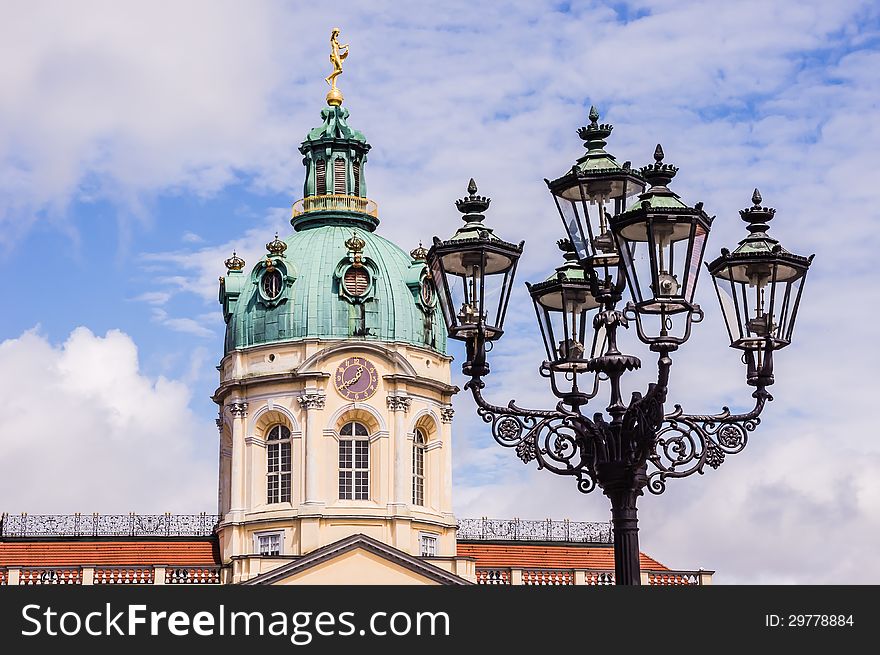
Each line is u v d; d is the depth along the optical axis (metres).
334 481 96.81
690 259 31.09
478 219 33.66
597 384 37.53
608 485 32.56
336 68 108.00
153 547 100.56
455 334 32.75
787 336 33.66
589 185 33.00
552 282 37.50
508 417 32.91
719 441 33.72
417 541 97.31
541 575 100.62
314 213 104.38
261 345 99.25
